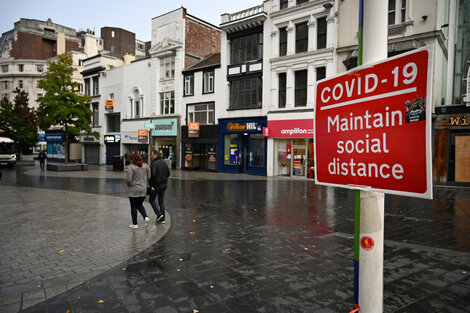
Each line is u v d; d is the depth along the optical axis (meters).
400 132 1.60
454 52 14.47
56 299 3.52
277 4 18.91
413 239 5.86
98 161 32.50
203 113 23.34
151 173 7.09
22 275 4.18
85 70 33.91
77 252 5.11
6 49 60.75
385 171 1.68
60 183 15.37
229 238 5.97
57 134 35.53
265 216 7.95
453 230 6.51
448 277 4.09
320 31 17.55
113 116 31.78
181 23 24.72
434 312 3.23
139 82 28.25
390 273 4.23
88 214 8.05
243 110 20.75
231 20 20.75
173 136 25.27
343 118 1.95
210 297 3.57
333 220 7.48
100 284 3.91
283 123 18.39
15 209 8.70
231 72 21.36
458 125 13.50
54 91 22.39
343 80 1.94
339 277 4.12
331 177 2.06
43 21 61.84
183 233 6.32
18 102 31.66
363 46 1.80
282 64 18.67
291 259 4.80
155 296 3.60
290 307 3.34
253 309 3.30
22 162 31.20
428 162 1.46
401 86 1.58
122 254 5.03
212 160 22.89
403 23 14.45
